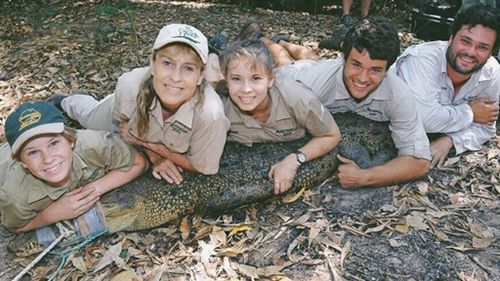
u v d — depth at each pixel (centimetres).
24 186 148
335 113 199
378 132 196
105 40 320
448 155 202
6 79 279
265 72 153
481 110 203
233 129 177
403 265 150
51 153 141
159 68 143
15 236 162
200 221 172
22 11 391
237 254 156
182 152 164
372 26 164
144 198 165
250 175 175
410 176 182
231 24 364
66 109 206
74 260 153
